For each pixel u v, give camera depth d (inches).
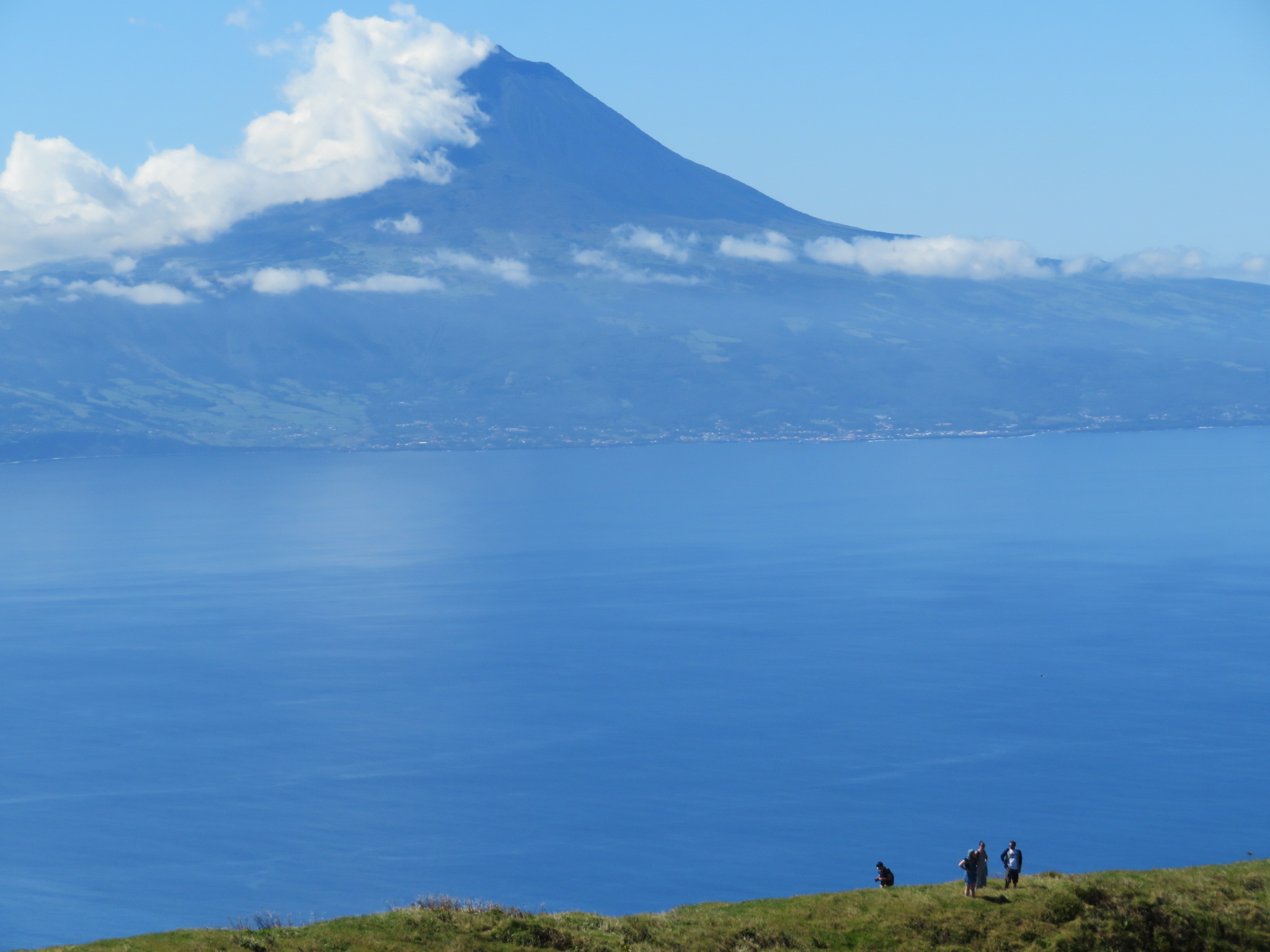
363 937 1636.3
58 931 5073.8
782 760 7470.5
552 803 6747.1
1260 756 7185.0
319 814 6594.5
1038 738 7751.0
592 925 1777.8
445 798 6850.4
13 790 7116.1
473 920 1727.4
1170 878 2090.3
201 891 5516.7
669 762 7490.2
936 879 5482.3
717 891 5423.2
